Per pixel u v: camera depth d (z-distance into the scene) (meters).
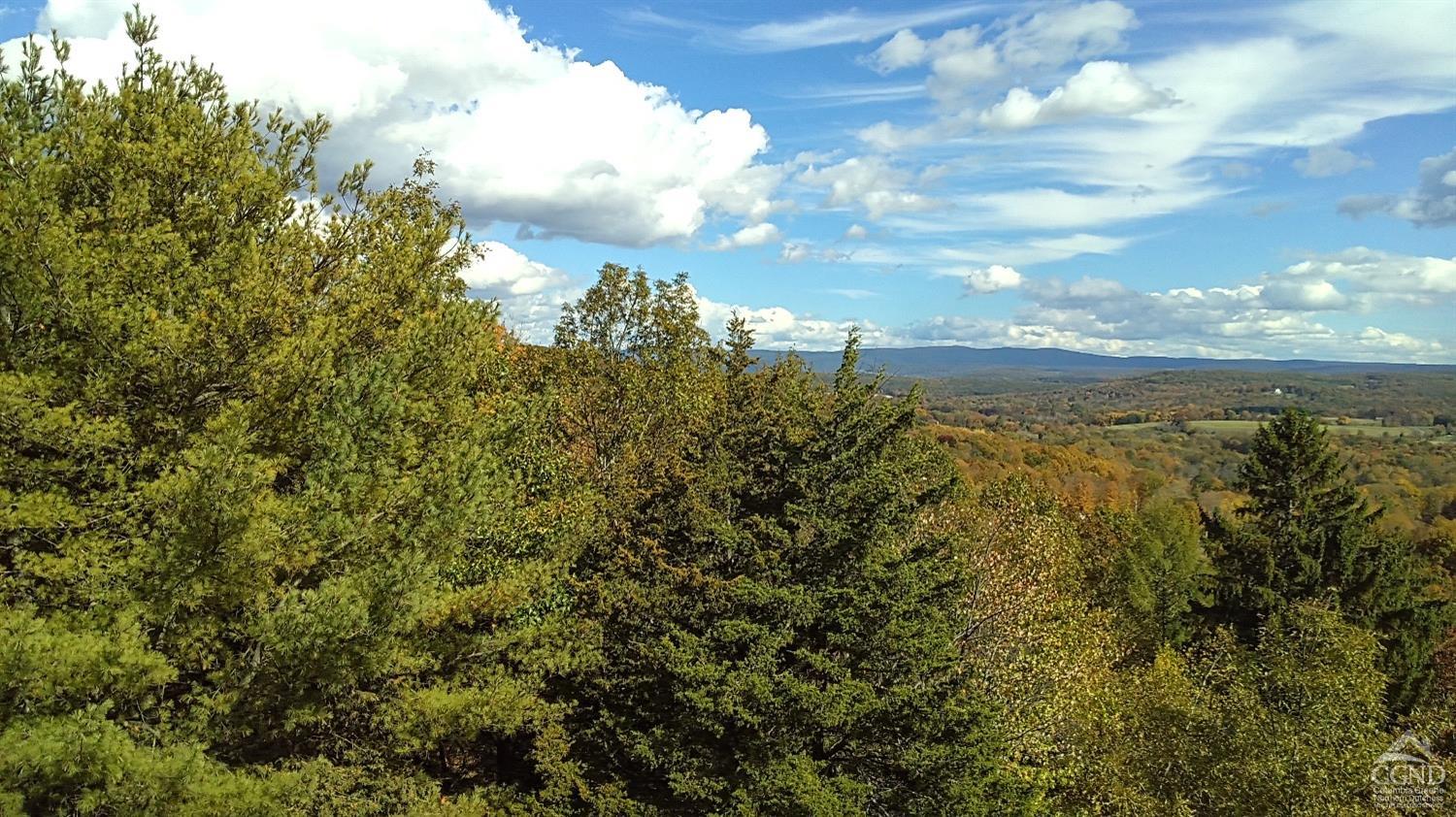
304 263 9.69
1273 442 31.38
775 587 14.10
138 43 8.76
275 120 9.76
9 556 7.88
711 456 16.16
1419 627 29.66
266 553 7.99
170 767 6.94
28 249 7.19
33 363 7.71
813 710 12.98
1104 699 19.25
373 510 9.36
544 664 12.54
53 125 8.28
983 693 17.84
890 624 14.32
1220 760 17.02
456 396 11.07
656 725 14.59
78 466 7.88
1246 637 29.44
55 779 6.73
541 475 15.66
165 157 8.40
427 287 10.83
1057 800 18.88
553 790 14.23
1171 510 54.72
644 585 15.51
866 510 14.95
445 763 16.42
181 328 7.84
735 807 12.73
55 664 6.60
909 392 16.36
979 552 21.66
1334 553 29.67
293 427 9.04
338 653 8.40
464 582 12.14
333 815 9.98
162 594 7.46
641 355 20.78
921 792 13.92
